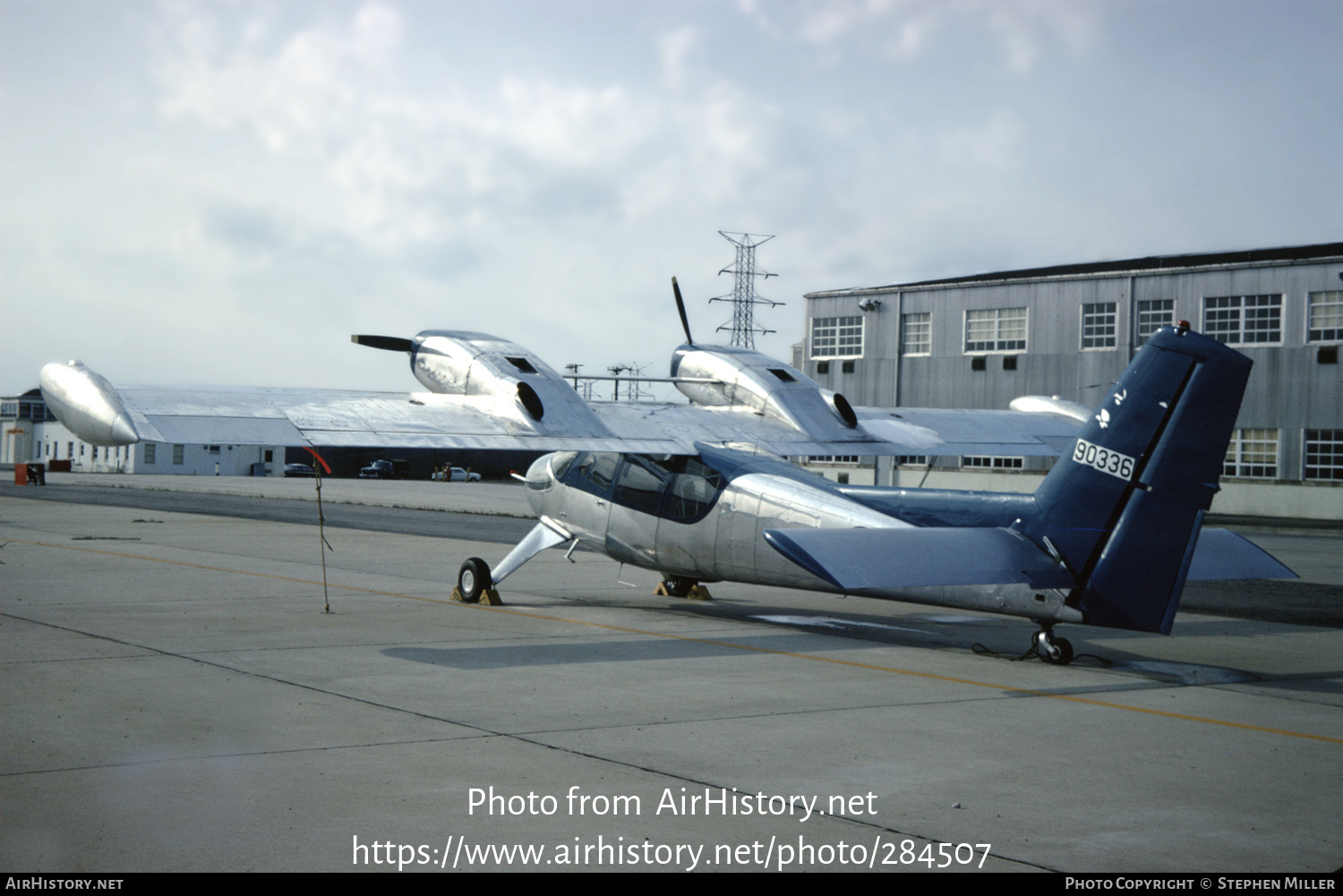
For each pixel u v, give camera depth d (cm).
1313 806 636
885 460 4819
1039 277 4506
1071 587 1019
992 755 736
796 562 941
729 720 823
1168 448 979
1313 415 3916
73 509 3534
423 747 721
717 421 1487
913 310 4875
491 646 1145
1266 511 3994
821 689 952
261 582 1698
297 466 8256
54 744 706
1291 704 942
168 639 1141
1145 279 4250
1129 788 666
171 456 8125
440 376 1344
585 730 782
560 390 1302
